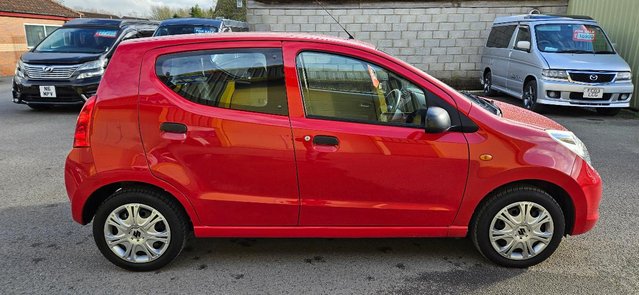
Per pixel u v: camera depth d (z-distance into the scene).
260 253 3.40
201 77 2.93
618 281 2.98
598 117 8.68
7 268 3.14
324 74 2.94
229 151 2.88
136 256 3.09
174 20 10.72
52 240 3.57
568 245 3.47
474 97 3.63
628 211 4.13
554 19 9.15
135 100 2.88
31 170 5.39
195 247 3.48
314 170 2.91
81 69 8.66
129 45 2.96
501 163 2.93
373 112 2.96
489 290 2.88
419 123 2.94
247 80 2.92
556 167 2.93
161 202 2.99
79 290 2.88
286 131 2.87
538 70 8.45
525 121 3.20
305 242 3.58
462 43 12.15
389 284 2.96
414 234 3.10
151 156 2.89
